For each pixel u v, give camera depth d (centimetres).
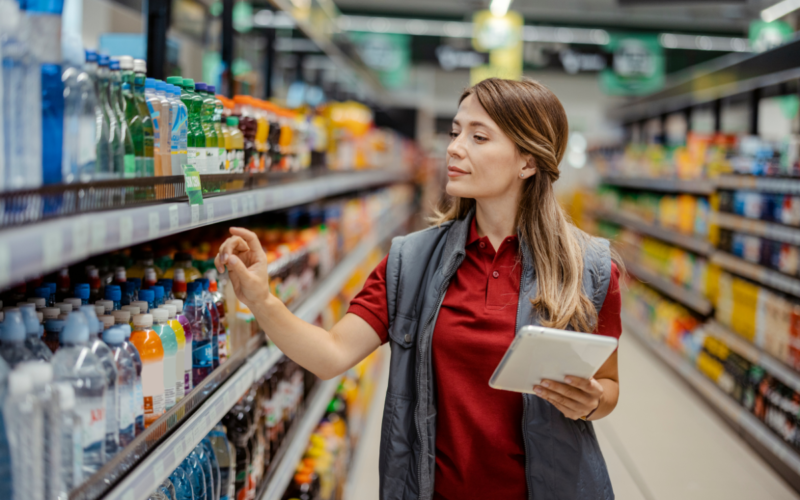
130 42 331
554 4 1139
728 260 485
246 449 196
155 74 227
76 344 107
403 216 903
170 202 129
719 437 435
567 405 138
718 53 1071
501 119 154
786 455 366
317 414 288
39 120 91
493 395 153
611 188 964
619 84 1082
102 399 108
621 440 427
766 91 521
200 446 168
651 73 1064
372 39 1066
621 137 1060
